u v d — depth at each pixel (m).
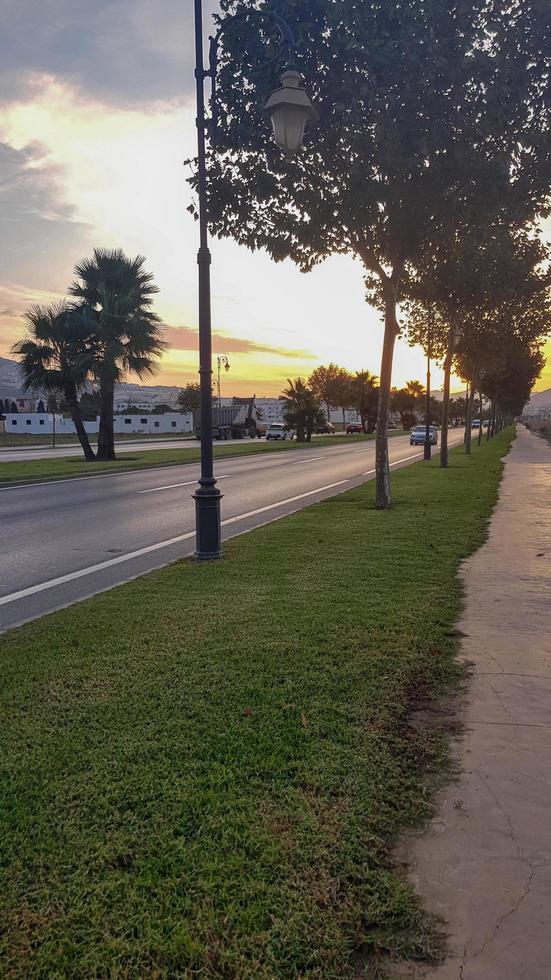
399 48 8.06
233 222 10.73
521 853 2.60
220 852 2.55
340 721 3.66
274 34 9.09
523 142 9.42
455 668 4.55
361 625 5.35
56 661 4.64
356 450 41.00
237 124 9.69
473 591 6.56
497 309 22.17
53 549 9.66
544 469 23.11
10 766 3.19
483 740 3.53
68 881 2.39
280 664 4.50
